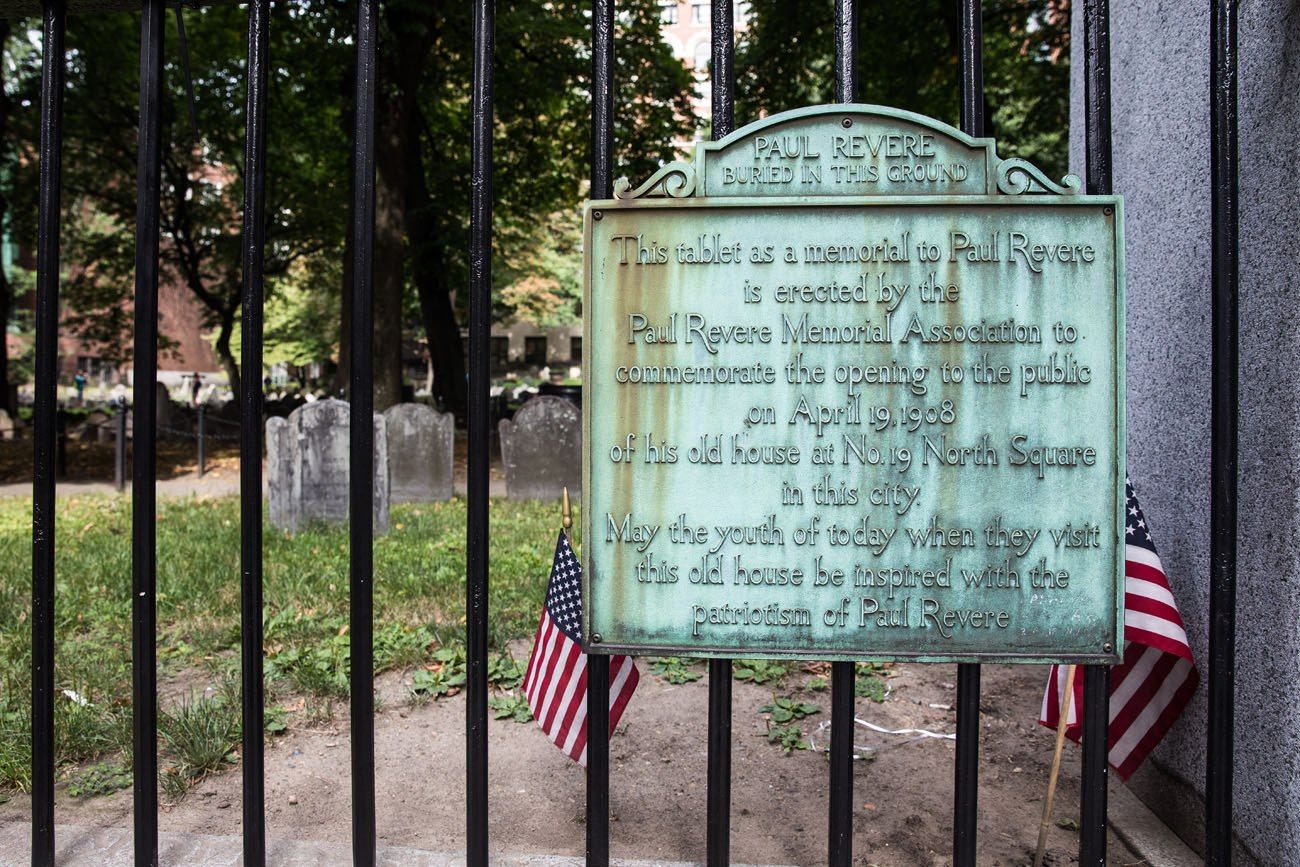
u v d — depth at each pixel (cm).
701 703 444
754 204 230
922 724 412
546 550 725
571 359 4859
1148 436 322
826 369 232
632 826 322
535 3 1672
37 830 250
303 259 3017
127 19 1814
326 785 353
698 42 4706
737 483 234
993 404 230
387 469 838
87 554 715
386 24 1420
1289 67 239
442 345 2052
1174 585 300
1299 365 236
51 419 246
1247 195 259
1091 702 233
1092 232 227
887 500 232
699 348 234
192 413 2059
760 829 316
